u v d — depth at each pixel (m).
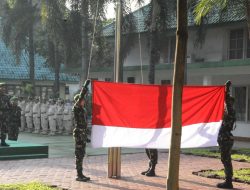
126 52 20.45
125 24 19.84
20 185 8.73
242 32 20.75
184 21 5.77
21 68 37.06
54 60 28.81
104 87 8.89
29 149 13.12
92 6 20.77
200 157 14.06
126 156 13.83
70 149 15.41
